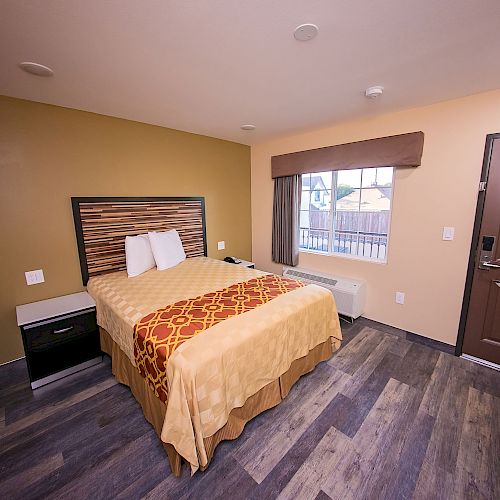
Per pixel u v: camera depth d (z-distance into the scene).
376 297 2.97
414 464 1.43
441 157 2.35
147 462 1.45
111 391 1.99
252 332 1.57
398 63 1.64
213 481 1.35
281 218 3.63
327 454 1.49
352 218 3.20
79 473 1.39
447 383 2.04
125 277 2.57
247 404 1.62
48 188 2.31
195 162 3.32
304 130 3.12
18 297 2.26
